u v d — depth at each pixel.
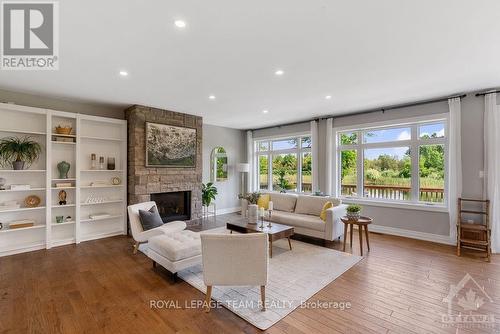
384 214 5.17
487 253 3.70
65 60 2.88
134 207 4.05
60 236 4.48
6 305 2.40
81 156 4.73
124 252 3.95
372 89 4.00
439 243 4.43
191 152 5.83
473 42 2.49
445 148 4.49
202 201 6.39
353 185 5.75
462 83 3.73
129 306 2.39
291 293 2.64
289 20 2.12
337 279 2.97
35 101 4.29
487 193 3.99
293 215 4.91
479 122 4.11
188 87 3.88
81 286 2.79
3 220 3.95
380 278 3.00
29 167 4.19
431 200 4.74
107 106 5.08
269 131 7.45
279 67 3.12
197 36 2.38
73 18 2.07
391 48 2.63
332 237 4.19
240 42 2.50
